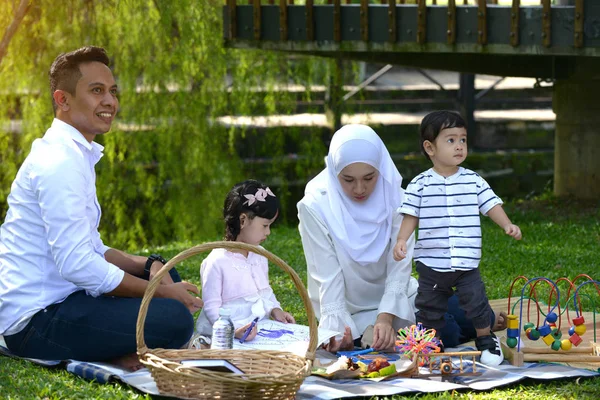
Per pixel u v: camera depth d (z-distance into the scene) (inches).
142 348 147.8
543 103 629.3
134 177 536.4
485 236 355.3
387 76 665.0
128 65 507.5
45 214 163.0
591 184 445.4
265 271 187.9
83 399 147.1
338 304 185.6
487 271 285.0
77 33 494.9
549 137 581.3
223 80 526.0
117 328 163.9
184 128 523.2
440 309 179.3
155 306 164.7
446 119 176.1
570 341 174.7
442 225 176.7
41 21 482.3
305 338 171.9
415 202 178.9
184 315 166.2
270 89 544.1
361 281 189.3
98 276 163.3
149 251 350.0
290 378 138.9
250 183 183.5
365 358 171.9
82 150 172.2
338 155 182.5
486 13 339.9
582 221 393.1
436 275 177.2
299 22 389.1
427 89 609.0
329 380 160.9
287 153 576.7
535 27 331.0
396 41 364.8
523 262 300.0
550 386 158.7
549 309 185.9
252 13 403.5
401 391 151.6
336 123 560.7
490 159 550.0
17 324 168.2
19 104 566.3
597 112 441.1
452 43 350.3
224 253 181.9
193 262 309.9
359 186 181.8
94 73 170.6
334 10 376.8
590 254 311.9
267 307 184.1
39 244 168.2
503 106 626.2
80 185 165.3
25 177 168.6
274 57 539.8
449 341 185.2
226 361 144.8
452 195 177.5
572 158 450.9
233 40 410.9
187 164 522.3
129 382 152.3
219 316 167.2
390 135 568.7
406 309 183.2
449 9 346.9
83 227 164.6
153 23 503.2
